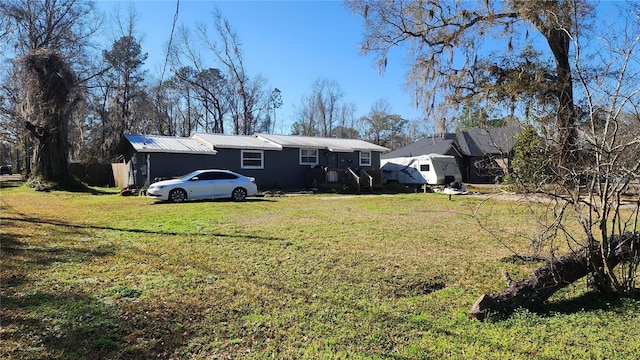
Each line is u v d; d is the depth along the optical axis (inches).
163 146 732.7
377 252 237.6
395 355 112.1
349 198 648.4
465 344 118.6
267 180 840.3
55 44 844.0
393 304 153.3
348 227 328.2
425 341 120.9
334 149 893.8
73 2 902.4
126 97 1336.1
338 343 120.0
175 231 303.6
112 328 128.6
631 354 111.7
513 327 130.8
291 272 194.5
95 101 1120.8
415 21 721.6
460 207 497.4
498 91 644.1
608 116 134.1
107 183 981.8
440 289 174.7
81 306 146.0
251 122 1547.7
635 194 147.3
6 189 759.7
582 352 113.0
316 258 222.2
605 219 142.8
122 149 847.1
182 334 125.8
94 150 1453.0
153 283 175.0
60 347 115.0
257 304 151.8
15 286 167.8
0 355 109.0
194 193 555.2
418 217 397.1
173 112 1626.5
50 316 136.6
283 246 251.9
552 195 145.7
